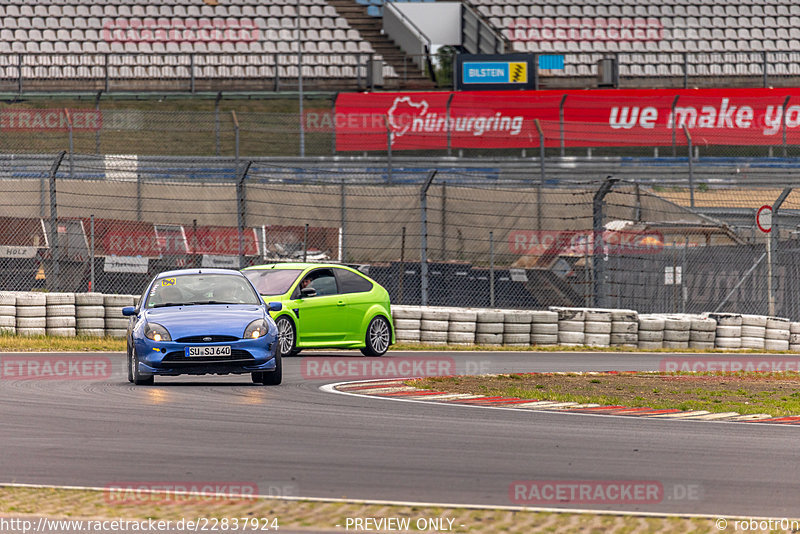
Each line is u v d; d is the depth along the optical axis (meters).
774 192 109.75
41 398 37.19
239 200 77.56
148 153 114.94
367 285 59.91
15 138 115.31
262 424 31.31
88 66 143.62
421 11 148.88
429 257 87.94
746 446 28.78
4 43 148.50
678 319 72.62
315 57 148.25
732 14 165.00
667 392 43.38
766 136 124.56
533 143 122.06
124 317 66.12
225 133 118.62
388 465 24.83
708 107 124.25
